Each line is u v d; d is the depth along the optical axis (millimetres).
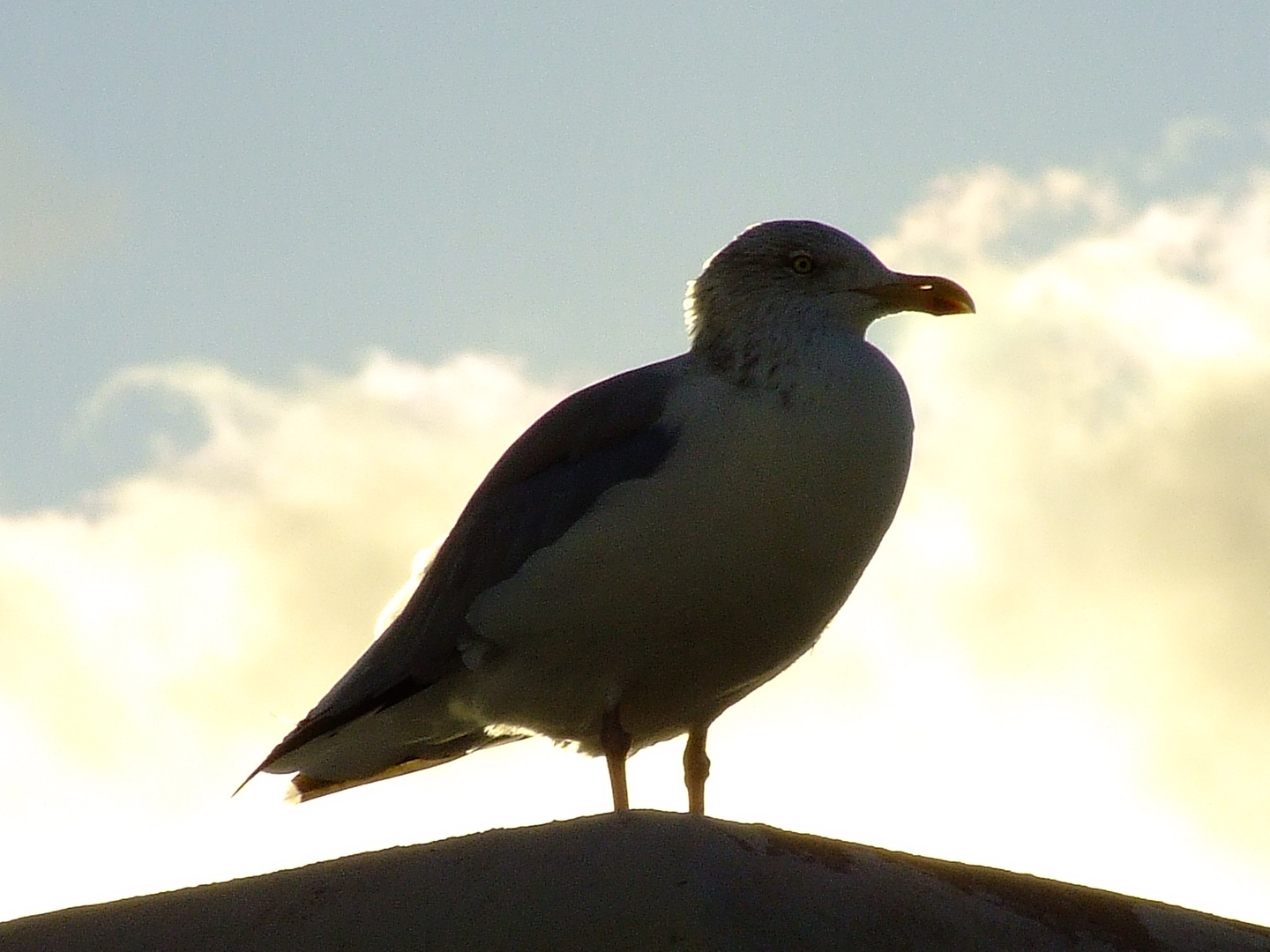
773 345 11883
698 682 11984
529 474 12312
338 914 7898
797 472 11367
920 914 7762
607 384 12398
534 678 12031
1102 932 8234
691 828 7695
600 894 7430
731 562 11406
